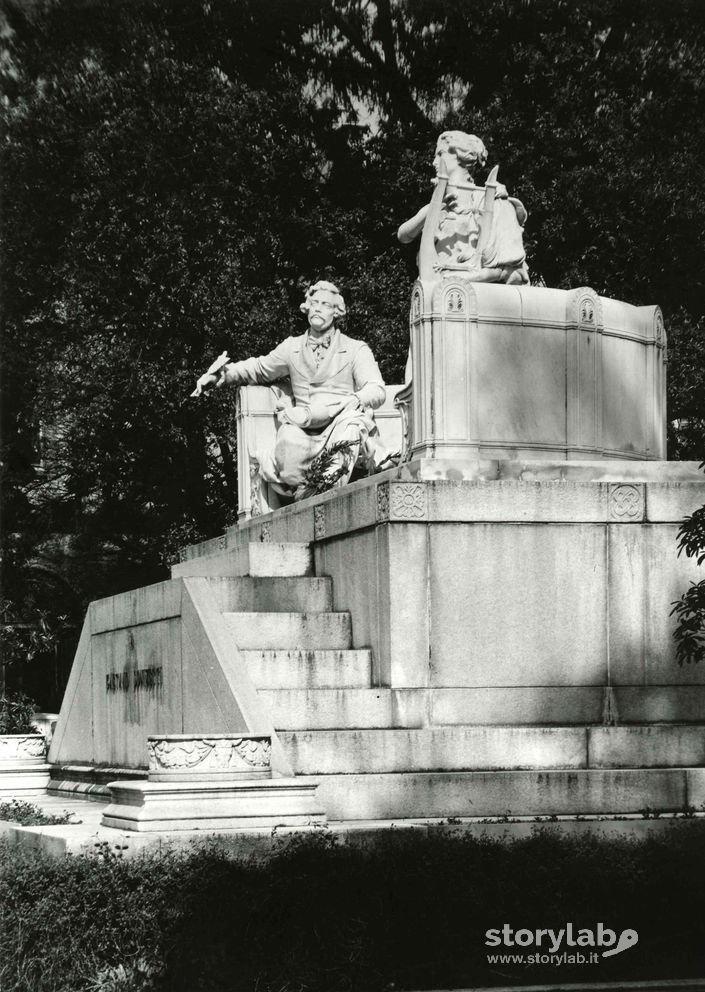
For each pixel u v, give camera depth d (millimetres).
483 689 13438
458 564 13578
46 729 27656
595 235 30797
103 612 18328
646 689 13703
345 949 9234
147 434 32094
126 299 31453
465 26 32094
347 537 14641
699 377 29516
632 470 14617
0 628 31766
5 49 31062
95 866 9875
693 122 30516
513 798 12344
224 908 9398
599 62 31078
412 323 15000
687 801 12555
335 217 32719
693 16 30391
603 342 15320
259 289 31531
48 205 31203
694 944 9758
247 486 19516
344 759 12586
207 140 30672
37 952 9461
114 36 31203
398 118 33938
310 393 19078
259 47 32562
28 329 31781
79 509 33969
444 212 16062
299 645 14305
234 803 11055
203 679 14039
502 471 14250
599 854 10281
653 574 13859
